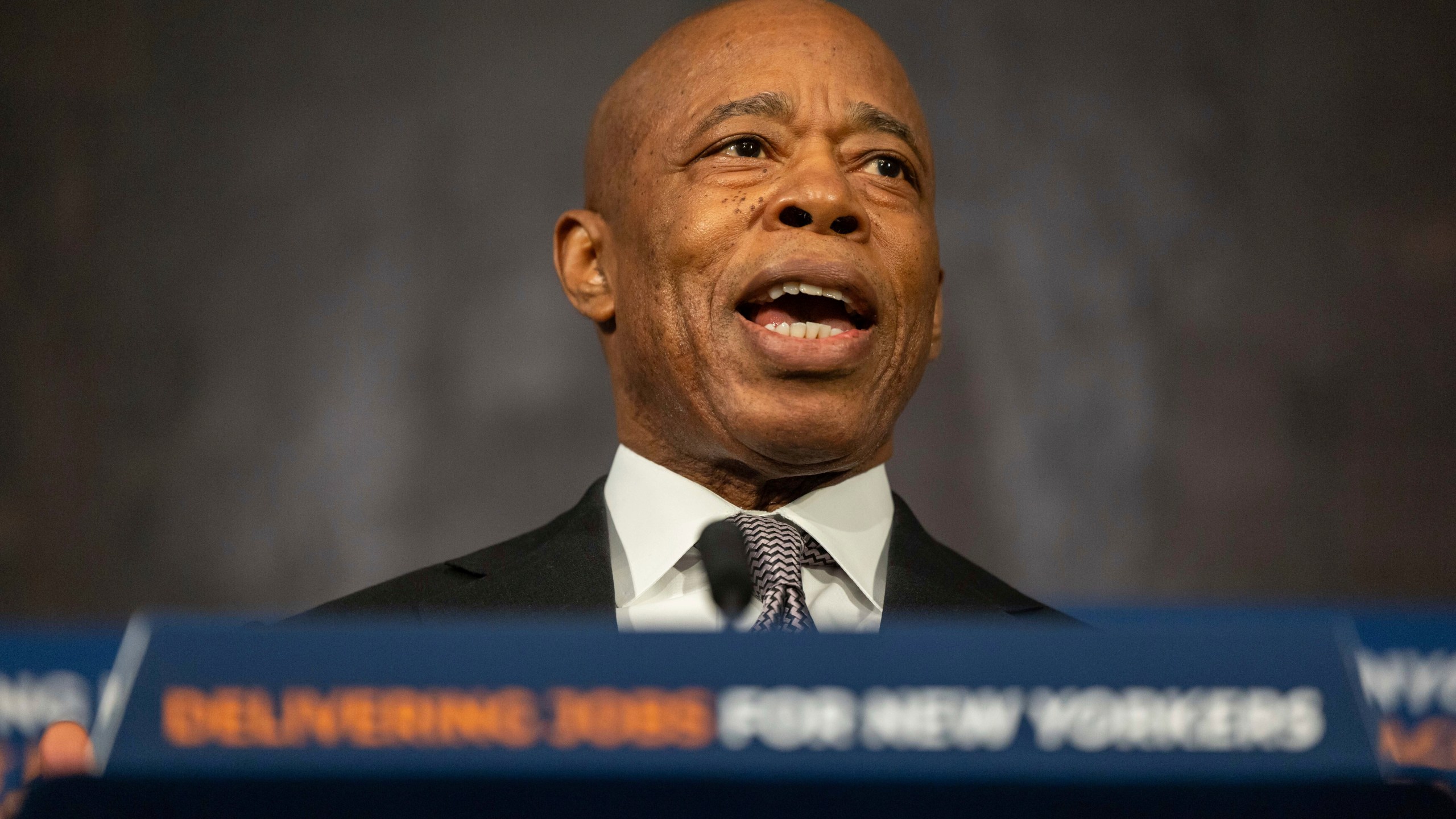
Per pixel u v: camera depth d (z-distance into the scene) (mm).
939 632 2604
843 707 2557
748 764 2533
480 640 2596
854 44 6199
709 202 5781
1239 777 2592
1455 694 3303
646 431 6141
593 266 6527
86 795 2574
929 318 6117
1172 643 2631
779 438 5582
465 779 2543
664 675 2570
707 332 5703
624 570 5930
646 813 2525
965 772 2549
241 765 2578
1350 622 3346
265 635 2623
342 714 2590
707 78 6008
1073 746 2572
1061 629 2629
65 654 3455
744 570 4355
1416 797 2605
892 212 5957
